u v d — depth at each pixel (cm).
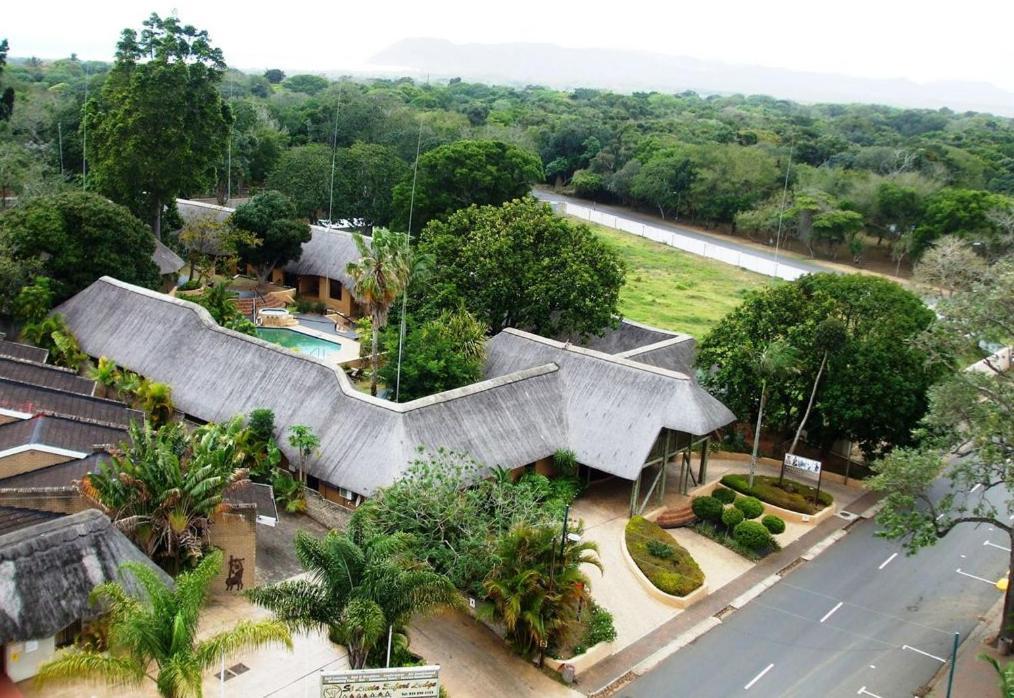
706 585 4781
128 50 8488
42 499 4019
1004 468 4262
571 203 17325
